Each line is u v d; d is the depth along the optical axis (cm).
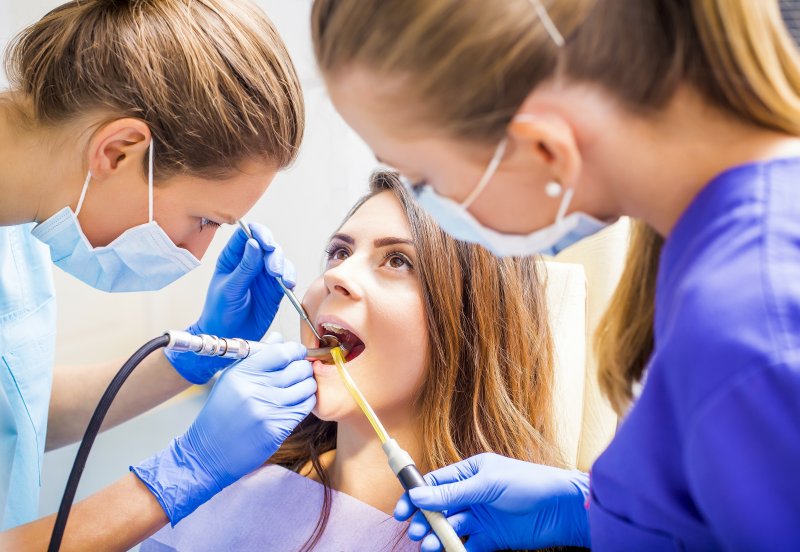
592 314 159
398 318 118
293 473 129
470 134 66
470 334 125
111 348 214
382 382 118
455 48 63
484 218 73
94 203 103
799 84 67
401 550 115
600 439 156
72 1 103
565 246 80
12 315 125
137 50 95
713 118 66
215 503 128
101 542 107
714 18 63
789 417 56
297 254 196
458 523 108
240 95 98
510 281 128
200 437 113
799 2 110
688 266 66
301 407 114
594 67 64
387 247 122
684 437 62
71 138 98
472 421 125
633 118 66
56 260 113
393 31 64
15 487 125
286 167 109
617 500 74
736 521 59
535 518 109
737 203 65
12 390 124
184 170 100
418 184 75
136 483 112
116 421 144
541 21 62
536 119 64
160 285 117
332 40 67
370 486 125
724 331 59
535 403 131
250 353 117
